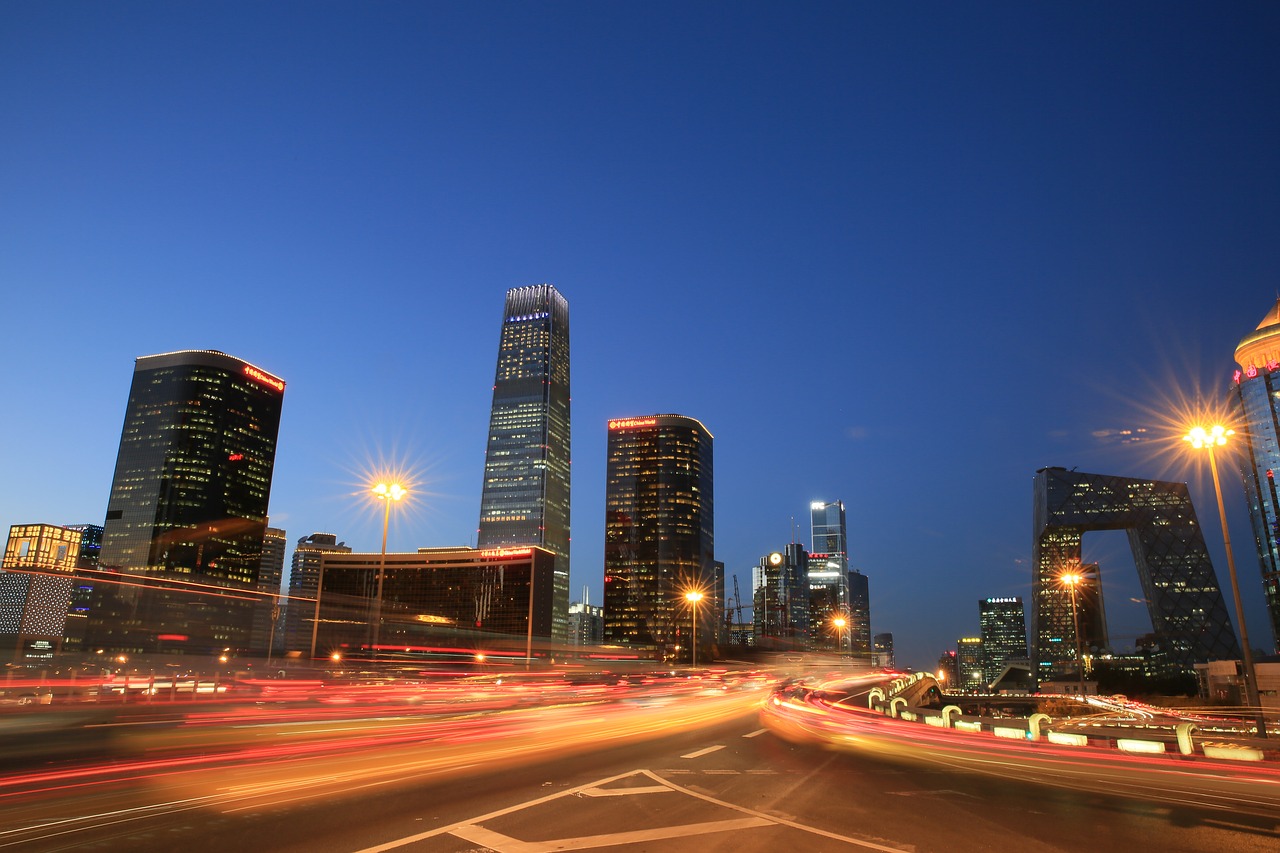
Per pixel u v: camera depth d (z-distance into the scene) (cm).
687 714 3828
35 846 966
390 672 8669
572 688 6581
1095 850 1035
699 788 1469
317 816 1147
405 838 1023
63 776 1501
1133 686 15425
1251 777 1728
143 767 1625
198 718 3000
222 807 1203
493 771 1634
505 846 991
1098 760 2048
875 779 1647
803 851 999
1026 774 1762
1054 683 15575
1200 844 1072
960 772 1784
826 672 9862
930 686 9112
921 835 1106
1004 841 1080
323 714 3266
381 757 1836
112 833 1031
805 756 2067
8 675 5472
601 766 1753
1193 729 2267
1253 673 2770
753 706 4753
